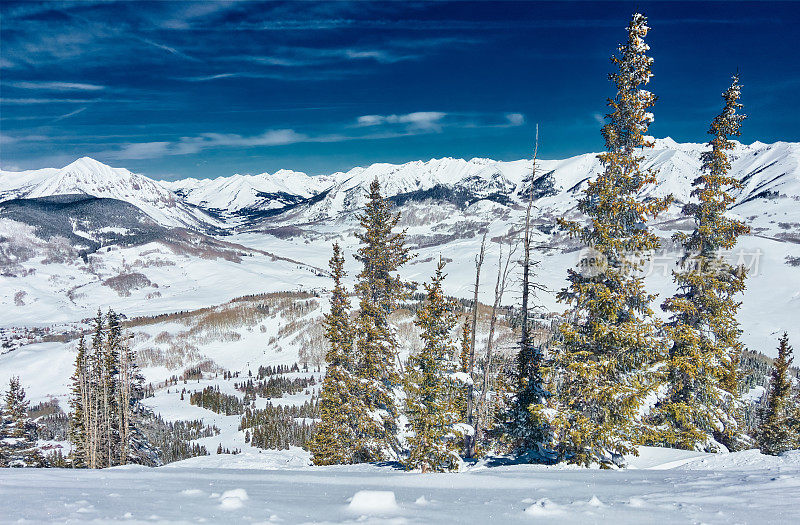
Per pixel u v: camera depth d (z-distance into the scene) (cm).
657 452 1878
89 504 452
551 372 1831
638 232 1736
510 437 2020
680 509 476
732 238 2183
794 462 1055
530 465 1670
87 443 4081
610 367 1717
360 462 2606
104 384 4172
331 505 484
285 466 2414
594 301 1733
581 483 717
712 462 1203
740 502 509
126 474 794
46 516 394
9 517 388
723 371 2083
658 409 2094
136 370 4747
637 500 515
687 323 2230
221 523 386
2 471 780
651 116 1678
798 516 439
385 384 2681
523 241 2130
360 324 2808
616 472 947
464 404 1972
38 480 659
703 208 2194
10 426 4494
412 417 1816
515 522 421
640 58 1677
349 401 2639
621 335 1686
